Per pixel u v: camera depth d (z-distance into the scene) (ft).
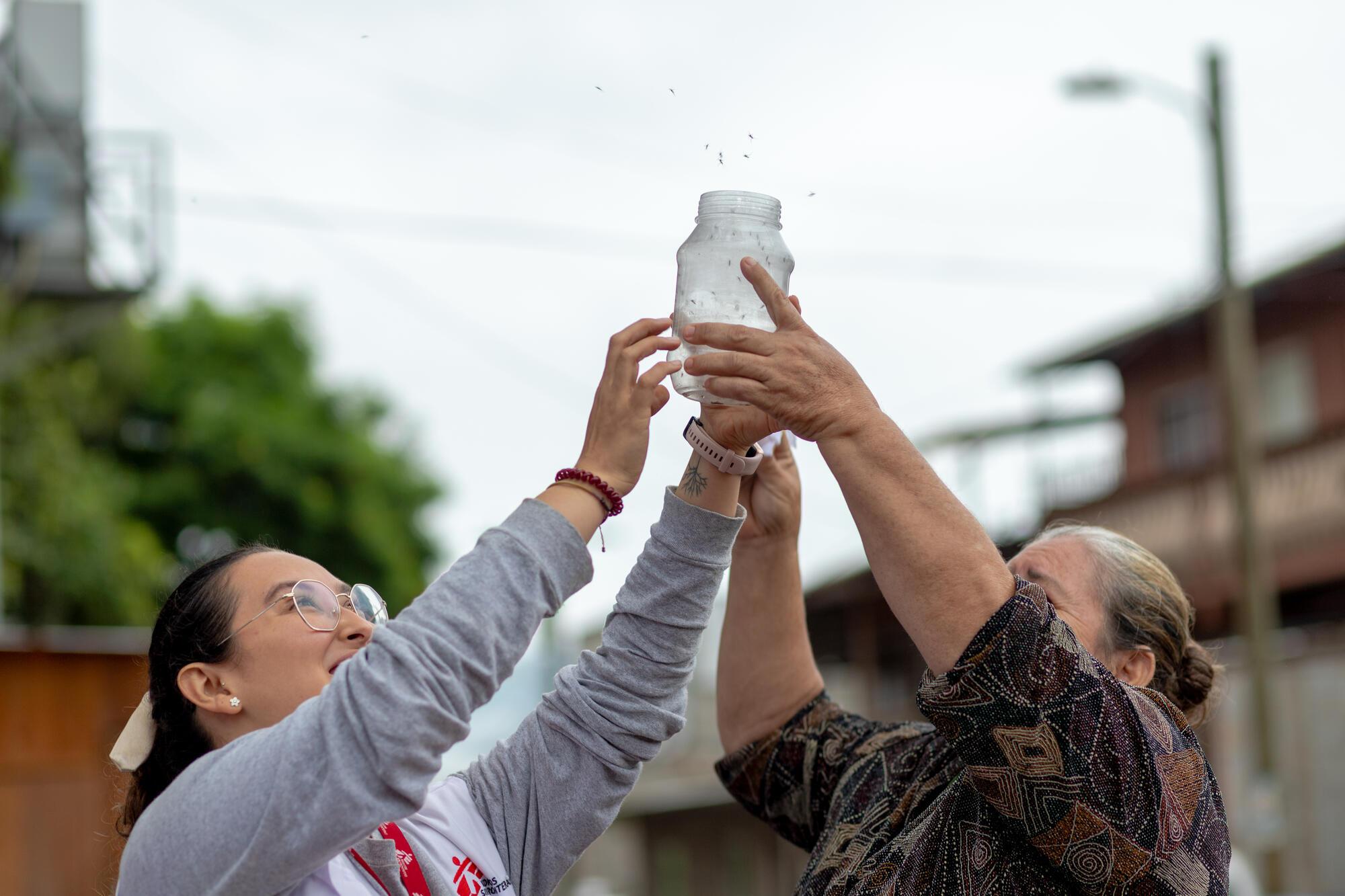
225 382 73.20
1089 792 6.07
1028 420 58.18
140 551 57.41
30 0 37.47
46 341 40.78
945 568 6.15
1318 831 39.78
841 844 7.46
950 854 6.66
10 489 50.19
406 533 78.79
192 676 6.80
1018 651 6.07
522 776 7.46
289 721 6.05
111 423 67.92
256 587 6.91
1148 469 55.83
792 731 8.56
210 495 70.74
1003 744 6.10
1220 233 36.91
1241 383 36.88
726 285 6.70
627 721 7.33
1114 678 6.42
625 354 6.67
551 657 66.95
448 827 7.15
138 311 62.28
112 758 7.04
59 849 27.94
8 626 49.26
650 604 7.40
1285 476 48.80
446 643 5.94
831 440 6.32
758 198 6.88
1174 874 6.19
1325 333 48.70
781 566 8.63
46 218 36.45
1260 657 36.09
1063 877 6.40
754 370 6.30
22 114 36.60
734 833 57.62
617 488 6.54
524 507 6.38
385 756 5.77
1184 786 6.45
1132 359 56.54
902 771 7.59
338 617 6.99
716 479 7.32
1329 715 39.96
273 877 5.88
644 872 65.87
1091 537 8.05
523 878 7.29
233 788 5.94
